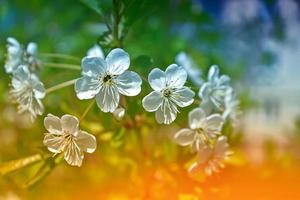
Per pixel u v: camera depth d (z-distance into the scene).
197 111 0.32
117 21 0.34
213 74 0.34
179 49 0.59
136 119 0.36
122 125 0.36
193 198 0.36
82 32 0.67
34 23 0.71
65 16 0.69
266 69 0.78
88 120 0.38
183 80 0.31
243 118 0.61
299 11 0.76
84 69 0.30
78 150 0.30
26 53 0.37
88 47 0.59
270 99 0.78
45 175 0.34
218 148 0.33
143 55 0.32
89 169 0.46
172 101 0.31
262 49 0.78
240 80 0.77
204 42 0.69
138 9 0.34
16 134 0.54
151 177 0.39
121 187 0.42
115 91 0.30
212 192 0.37
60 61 0.46
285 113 0.79
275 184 0.45
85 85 0.30
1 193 0.42
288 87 0.80
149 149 0.41
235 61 0.76
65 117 0.30
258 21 0.77
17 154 0.41
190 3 0.65
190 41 0.68
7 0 0.71
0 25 0.71
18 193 0.42
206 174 0.35
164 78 0.30
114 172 0.42
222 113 0.36
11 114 0.55
